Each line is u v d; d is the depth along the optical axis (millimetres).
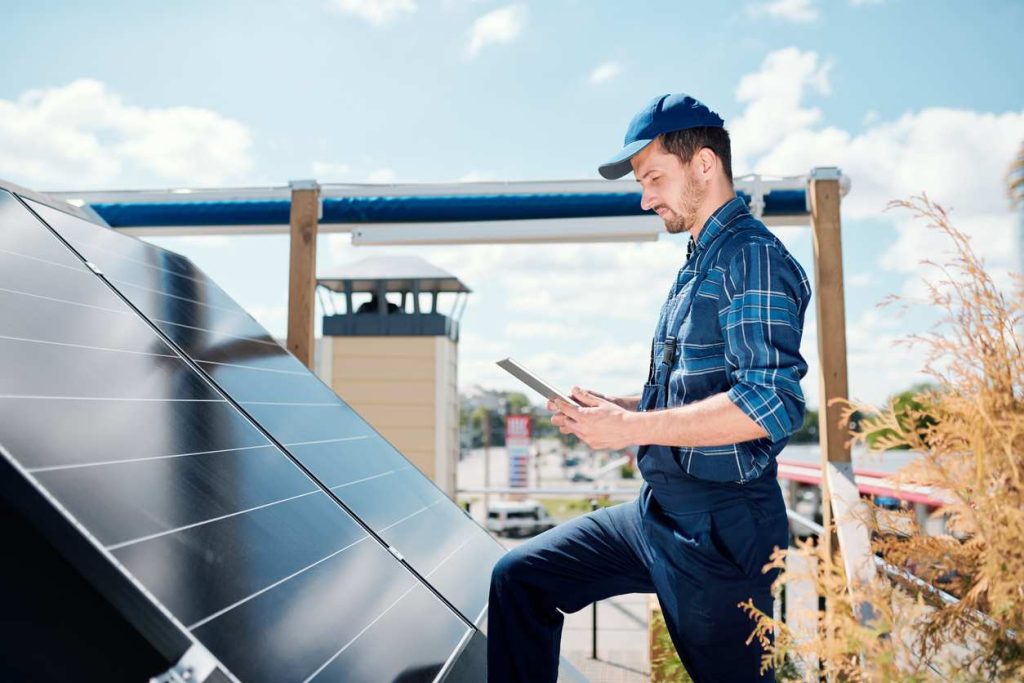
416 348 8211
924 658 1226
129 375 1705
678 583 1675
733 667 1658
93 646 1028
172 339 2141
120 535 1125
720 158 1738
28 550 1044
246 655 1135
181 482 1418
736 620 1636
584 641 4801
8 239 1978
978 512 1197
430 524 2418
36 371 1420
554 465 64000
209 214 4340
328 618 1430
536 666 1880
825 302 3768
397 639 1583
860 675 1205
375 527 2025
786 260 1615
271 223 4371
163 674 1006
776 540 1645
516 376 1766
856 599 1220
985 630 1204
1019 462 1203
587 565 1867
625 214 4230
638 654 4465
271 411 2232
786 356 1540
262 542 1466
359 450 2566
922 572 1307
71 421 1336
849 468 3570
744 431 1512
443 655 1688
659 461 1694
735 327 1578
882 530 1349
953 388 1270
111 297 2102
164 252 2908
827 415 3697
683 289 1745
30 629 1036
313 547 1629
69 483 1148
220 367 2236
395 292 8883
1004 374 1238
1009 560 1161
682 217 1752
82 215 2627
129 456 1366
